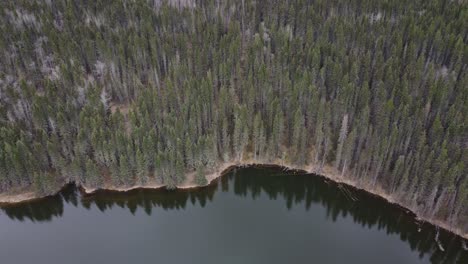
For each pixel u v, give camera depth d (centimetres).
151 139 7069
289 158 7781
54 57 9638
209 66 9819
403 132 7138
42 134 7338
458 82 8425
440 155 6341
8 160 6844
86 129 7469
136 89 9012
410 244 6562
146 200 7275
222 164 7731
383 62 9244
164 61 9844
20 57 9844
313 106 7681
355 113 7988
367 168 7006
